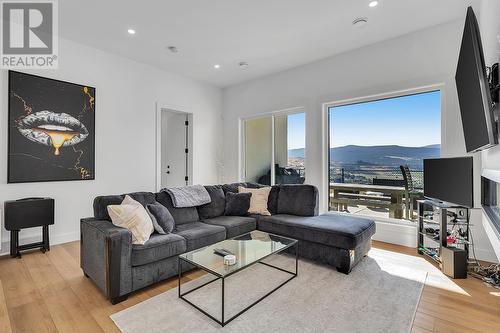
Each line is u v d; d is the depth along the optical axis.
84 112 3.70
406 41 3.41
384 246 3.42
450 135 3.08
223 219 3.34
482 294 2.17
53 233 3.44
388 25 3.20
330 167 4.33
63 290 2.23
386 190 3.77
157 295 2.18
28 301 2.05
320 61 4.26
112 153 4.02
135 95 4.30
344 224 2.89
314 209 3.44
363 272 2.61
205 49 3.89
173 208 3.12
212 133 5.64
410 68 3.38
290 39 3.58
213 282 2.42
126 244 2.10
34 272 2.60
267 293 2.20
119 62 4.10
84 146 3.70
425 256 3.03
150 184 4.49
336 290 2.24
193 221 3.27
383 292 2.21
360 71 3.82
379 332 1.70
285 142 4.91
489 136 1.52
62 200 3.52
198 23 3.18
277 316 1.87
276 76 4.88
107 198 2.61
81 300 2.08
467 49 1.81
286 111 4.84
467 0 2.69
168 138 5.79
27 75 3.22
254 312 1.92
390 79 3.54
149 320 1.82
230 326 1.76
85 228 2.43
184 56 4.14
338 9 2.89
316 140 4.32
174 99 4.88
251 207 3.64
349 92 3.93
